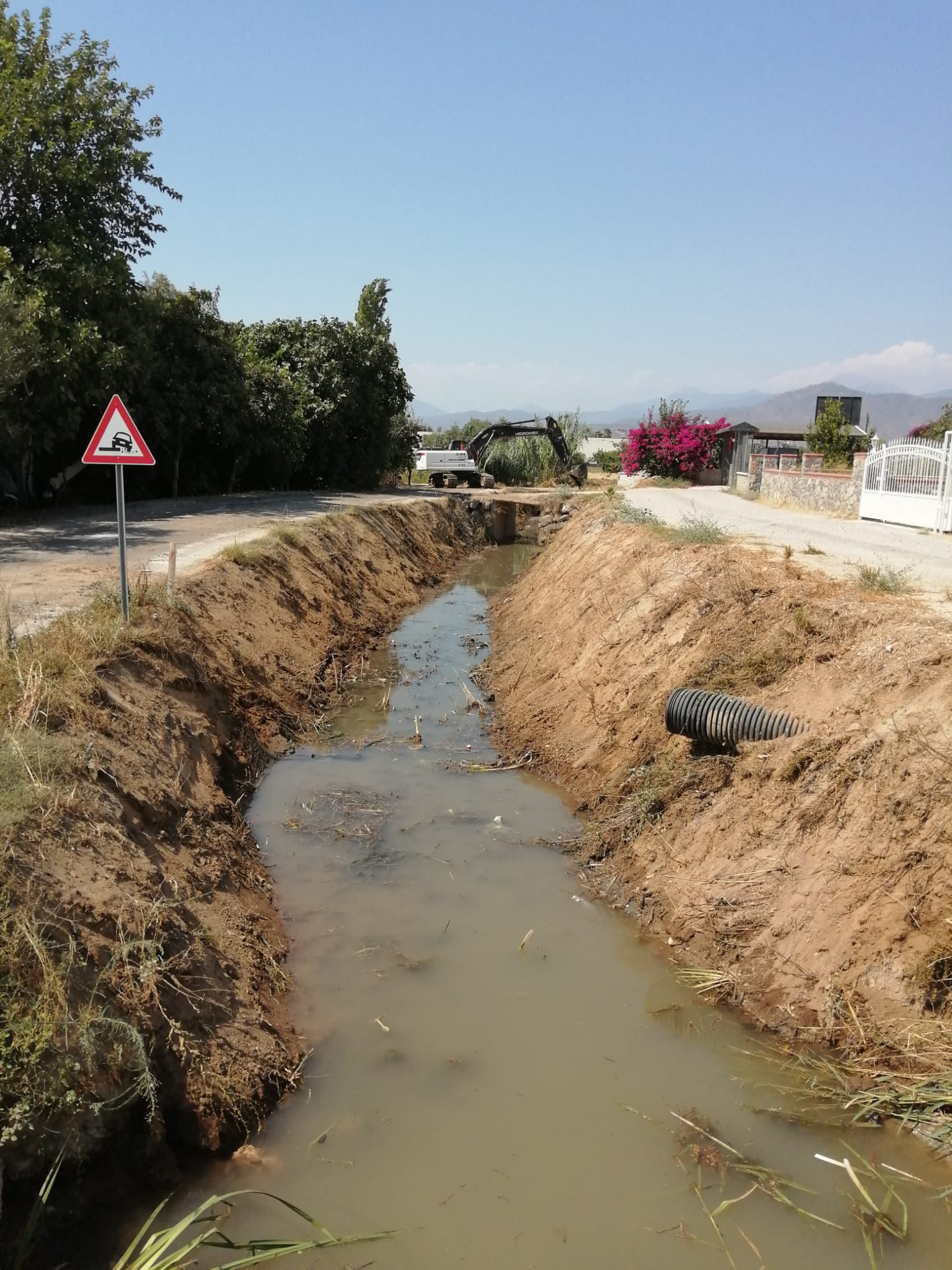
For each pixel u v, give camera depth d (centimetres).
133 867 571
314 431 3297
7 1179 383
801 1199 472
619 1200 473
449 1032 607
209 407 2494
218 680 1041
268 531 1742
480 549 3306
